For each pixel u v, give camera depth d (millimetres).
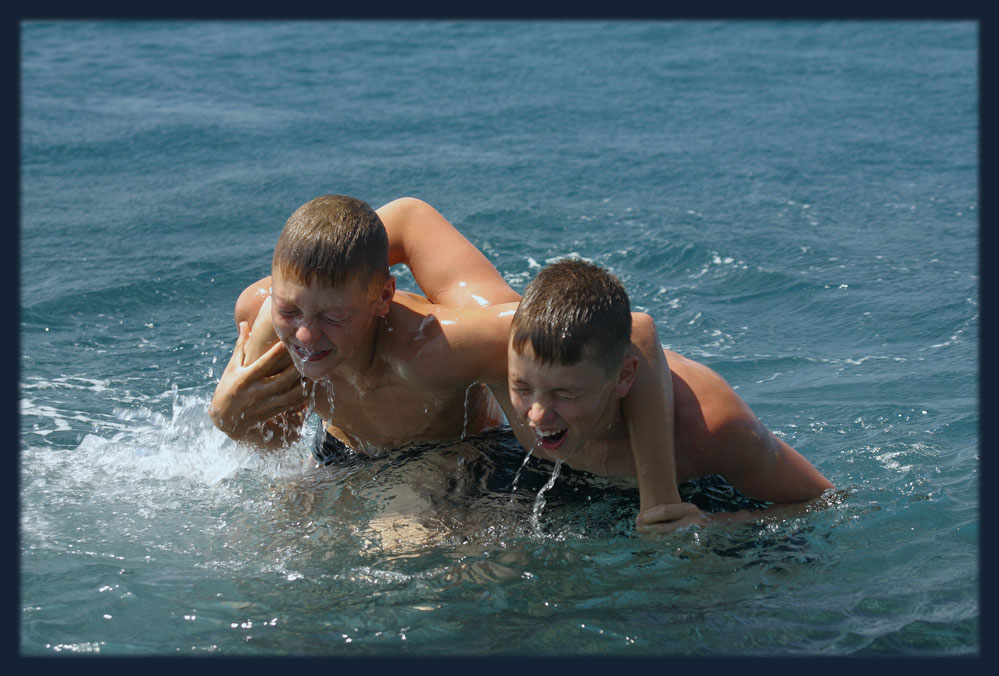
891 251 9883
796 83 17547
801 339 8008
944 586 4488
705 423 5082
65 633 4176
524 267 9586
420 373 5223
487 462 5492
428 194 11898
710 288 9117
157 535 5000
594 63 19344
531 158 13391
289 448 5816
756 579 4566
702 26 22469
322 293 4707
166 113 15836
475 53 20359
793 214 11102
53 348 7891
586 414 4688
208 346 7980
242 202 11758
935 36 20984
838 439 6195
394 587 4500
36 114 15734
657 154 13555
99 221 11102
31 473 5727
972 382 7020
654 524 4898
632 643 4082
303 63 19562
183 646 4082
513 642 4090
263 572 4637
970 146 13641
